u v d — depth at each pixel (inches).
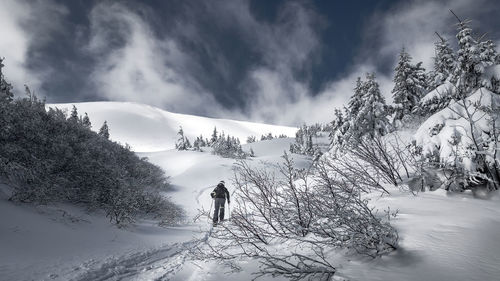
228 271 122.2
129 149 1213.1
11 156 317.1
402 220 119.3
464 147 160.2
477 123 166.4
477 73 227.5
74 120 606.2
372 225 106.3
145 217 526.6
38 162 338.3
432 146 172.4
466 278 75.4
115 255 213.5
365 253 101.7
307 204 137.8
